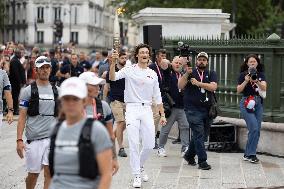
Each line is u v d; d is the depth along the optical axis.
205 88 22.20
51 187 10.57
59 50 55.34
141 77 19.77
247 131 26.47
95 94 13.84
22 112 16.67
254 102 23.52
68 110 10.38
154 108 25.42
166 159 25.06
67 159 10.38
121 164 23.83
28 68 44.31
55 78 42.62
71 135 10.41
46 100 16.59
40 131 16.59
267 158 25.02
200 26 41.47
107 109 14.24
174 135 30.42
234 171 22.41
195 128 22.47
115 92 25.50
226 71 28.16
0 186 20.20
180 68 25.58
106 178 10.34
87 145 10.32
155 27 30.30
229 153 26.34
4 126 36.25
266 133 25.69
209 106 22.44
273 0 95.06
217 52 28.59
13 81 40.97
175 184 20.36
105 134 10.40
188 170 22.66
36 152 16.62
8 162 24.62
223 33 45.38
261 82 23.48
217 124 26.73
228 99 27.95
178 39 31.48
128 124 19.80
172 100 25.41
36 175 16.94
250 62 23.30
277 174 21.92
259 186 20.06
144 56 19.81
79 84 10.41
